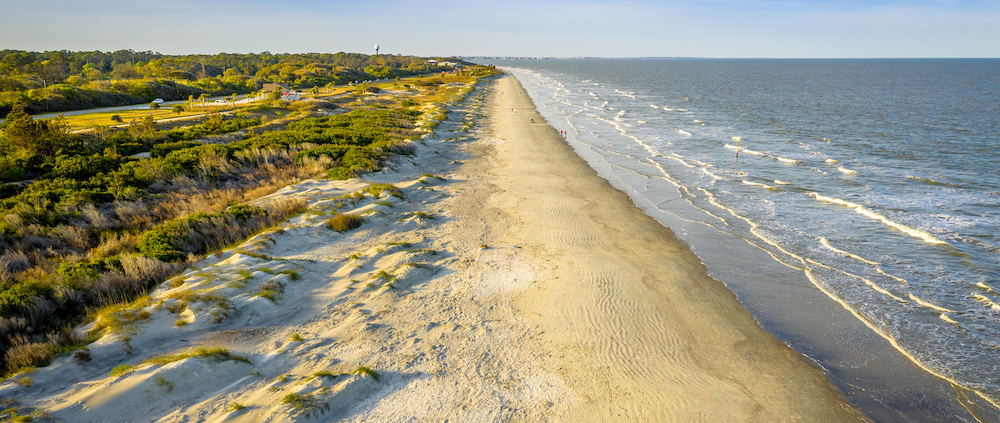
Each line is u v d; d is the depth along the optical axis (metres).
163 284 12.79
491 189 25.38
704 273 15.61
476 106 70.50
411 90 97.81
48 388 8.62
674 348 11.30
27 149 27.53
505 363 10.43
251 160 28.33
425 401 9.09
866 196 23.48
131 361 9.73
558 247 17.45
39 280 12.27
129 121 46.62
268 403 8.57
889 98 77.06
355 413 8.65
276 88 78.38
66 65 121.69
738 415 9.12
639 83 135.25
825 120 51.41
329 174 26.05
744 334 12.01
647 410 9.12
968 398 9.77
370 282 13.84
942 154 32.81
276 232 16.67
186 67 140.25
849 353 11.28
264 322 11.77
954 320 12.59
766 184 26.25
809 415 9.23
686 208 22.62
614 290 14.09
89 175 24.03
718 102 75.75
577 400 9.32
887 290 14.29
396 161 30.00
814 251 17.31
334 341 10.99
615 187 26.38
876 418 9.23
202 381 9.06
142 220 18.47
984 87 101.44
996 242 17.56
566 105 73.69
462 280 14.45
